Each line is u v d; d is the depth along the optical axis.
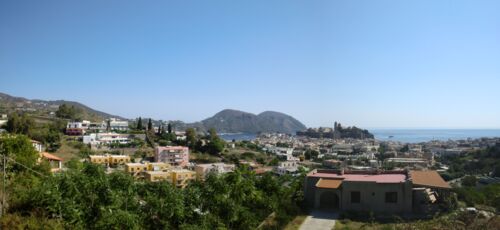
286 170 131.00
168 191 30.44
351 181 37.94
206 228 27.77
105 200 26.11
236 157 167.00
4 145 42.75
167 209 27.55
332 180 40.47
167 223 27.33
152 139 174.00
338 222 34.31
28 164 40.06
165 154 139.25
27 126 129.00
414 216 34.78
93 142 148.88
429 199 37.47
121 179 30.12
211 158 158.88
